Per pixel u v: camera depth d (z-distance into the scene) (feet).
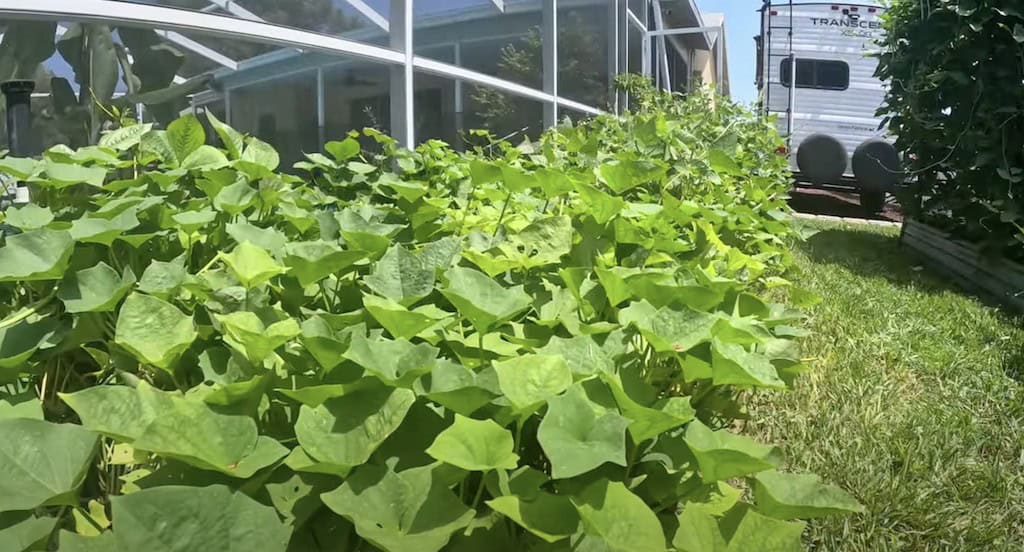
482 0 19.06
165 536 2.37
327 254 4.19
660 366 4.56
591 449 2.83
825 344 9.81
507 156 9.91
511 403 3.19
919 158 20.40
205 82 11.24
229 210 5.49
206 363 3.75
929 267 19.19
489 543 3.07
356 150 8.71
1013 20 16.92
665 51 43.96
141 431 2.95
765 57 38.06
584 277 4.91
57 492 2.67
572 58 26.32
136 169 6.73
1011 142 16.47
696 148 11.28
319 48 12.39
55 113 9.59
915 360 9.74
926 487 6.22
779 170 17.90
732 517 3.05
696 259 6.73
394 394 3.13
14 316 4.40
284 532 2.49
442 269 4.67
